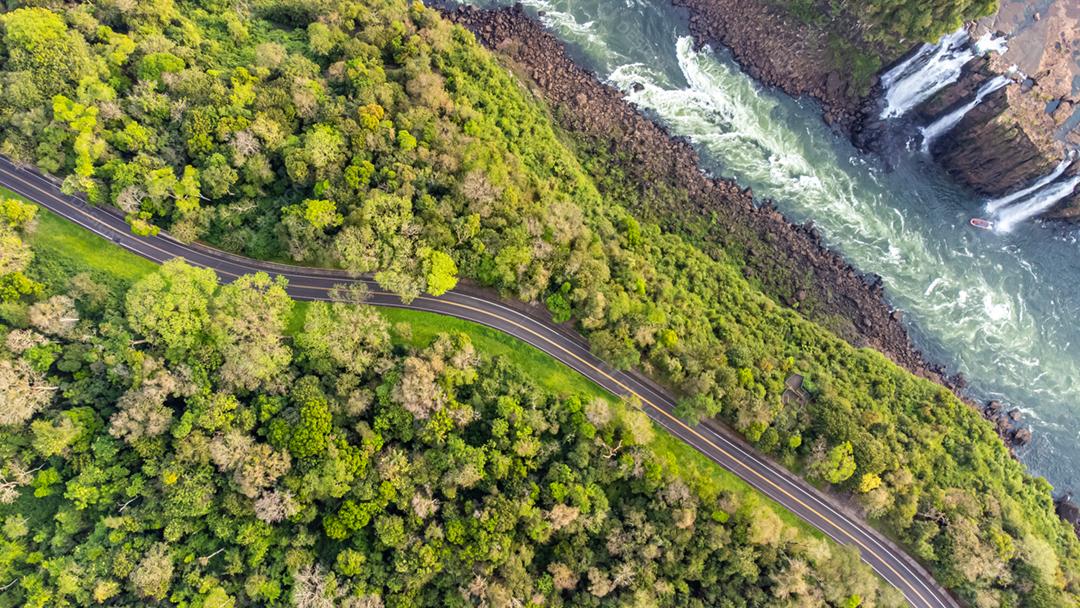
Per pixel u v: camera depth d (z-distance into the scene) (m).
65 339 75.94
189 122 80.69
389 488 74.50
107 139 79.75
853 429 87.94
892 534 89.19
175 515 72.56
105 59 82.88
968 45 105.69
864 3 105.94
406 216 82.38
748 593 80.94
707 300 100.38
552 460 82.06
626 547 78.81
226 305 79.12
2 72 78.50
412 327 88.00
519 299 90.31
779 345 98.62
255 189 83.81
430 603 75.88
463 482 75.75
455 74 101.94
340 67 92.44
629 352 84.56
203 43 92.75
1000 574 84.25
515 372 86.00
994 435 100.81
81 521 73.94
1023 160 106.06
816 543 83.25
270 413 76.06
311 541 75.00
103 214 84.94
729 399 86.75
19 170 83.94
